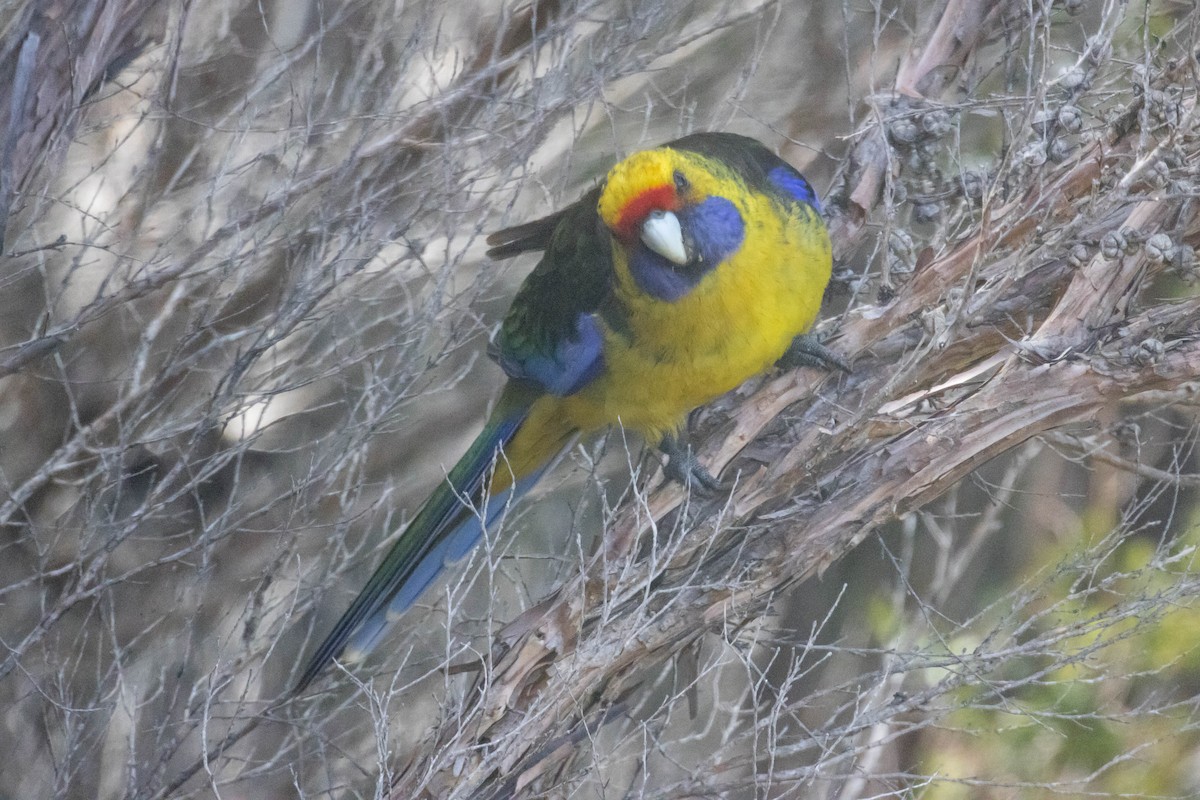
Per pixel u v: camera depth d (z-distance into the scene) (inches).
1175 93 315.9
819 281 362.3
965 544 534.0
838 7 547.2
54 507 501.7
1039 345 323.0
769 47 548.4
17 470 504.4
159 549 499.8
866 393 348.2
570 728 352.5
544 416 415.5
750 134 555.5
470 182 415.8
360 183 425.4
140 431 494.0
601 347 380.5
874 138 379.6
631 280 361.1
